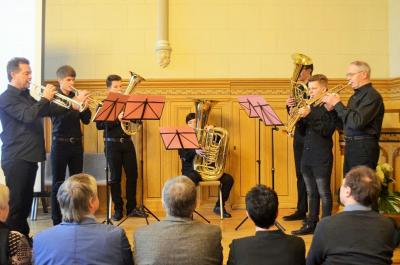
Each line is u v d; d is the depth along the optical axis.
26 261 2.14
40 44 5.36
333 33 5.61
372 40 5.63
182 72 5.57
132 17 5.58
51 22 5.56
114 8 5.57
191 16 5.58
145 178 5.52
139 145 5.50
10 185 3.56
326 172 4.07
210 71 5.59
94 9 5.57
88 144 5.50
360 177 2.22
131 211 4.95
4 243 2.09
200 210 5.44
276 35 5.59
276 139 5.56
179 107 5.56
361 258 2.12
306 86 4.22
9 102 3.54
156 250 2.17
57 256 2.13
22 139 3.60
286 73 5.58
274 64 5.60
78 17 5.57
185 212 2.24
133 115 3.95
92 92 5.55
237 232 4.30
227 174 5.06
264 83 5.57
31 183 3.68
